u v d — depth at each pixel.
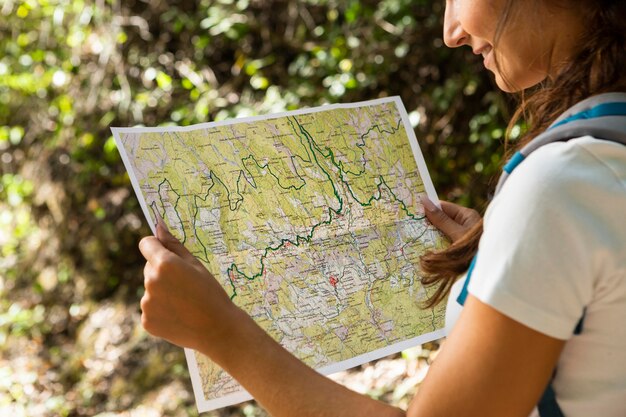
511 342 0.79
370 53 4.84
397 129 1.49
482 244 0.84
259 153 1.34
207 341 0.97
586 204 0.79
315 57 5.08
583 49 0.90
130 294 4.93
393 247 1.39
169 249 1.05
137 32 5.37
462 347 0.82
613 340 0.83
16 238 5.27
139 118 5.15
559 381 0.88
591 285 0.80
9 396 4.39
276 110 4.85
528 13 0.91
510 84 0.97
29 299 5.09
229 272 1.23
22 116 5.44
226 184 1.28
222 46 5.33
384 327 1.32
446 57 4.81
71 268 5.07
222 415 3.87
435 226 1.44
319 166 1.38
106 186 5.16
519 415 0.81
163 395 4.18
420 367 3.77
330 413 0.91
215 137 1.31
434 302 1.21
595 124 0.83
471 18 0.96
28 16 5.48
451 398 0.82
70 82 5.35
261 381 0.95
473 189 4.59
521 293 0.79
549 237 0.79
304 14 5.16
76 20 5.38
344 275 1.33
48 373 4.55
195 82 5.12
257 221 1.29
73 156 5.19
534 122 0.97
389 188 1.43
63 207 5.18
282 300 1.26
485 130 4.54
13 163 5.43
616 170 0.80
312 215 1.34
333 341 1.27
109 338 4.64
